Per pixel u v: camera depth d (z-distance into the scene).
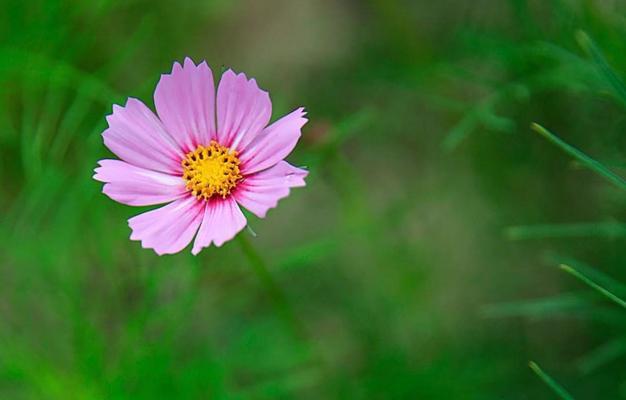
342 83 1.03
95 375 0.91
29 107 0.96
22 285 0.93
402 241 0.98
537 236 0.99
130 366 0.90
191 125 0.81
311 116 1.03
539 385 0.97
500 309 0.98
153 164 0.81
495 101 0.93
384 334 0.98
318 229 1.03
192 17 1.02
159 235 0.80
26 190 0.94
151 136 0.81
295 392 0.97
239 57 1.05
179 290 0.93
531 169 0.98
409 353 0.97
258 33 1.06
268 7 1.06
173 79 0.81
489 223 1.00
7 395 0.92
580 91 0.92
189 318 0.95
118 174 0.81
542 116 0.96
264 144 0.80
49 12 0.96
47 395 0.91
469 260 1.01
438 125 1.01
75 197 0.93
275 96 1.04
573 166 0.95
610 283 0.88
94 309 0.94
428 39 1.01
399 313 0.98
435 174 1.02
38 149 0.94
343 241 0.99
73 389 0.91
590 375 0.96
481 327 0.99
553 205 0.98
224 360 0.91
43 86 0.98
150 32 1.00
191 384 0.90
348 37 1.04
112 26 1.01
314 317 1.00
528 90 0.93
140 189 0.81
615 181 0.78
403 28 0.98
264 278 0.86
